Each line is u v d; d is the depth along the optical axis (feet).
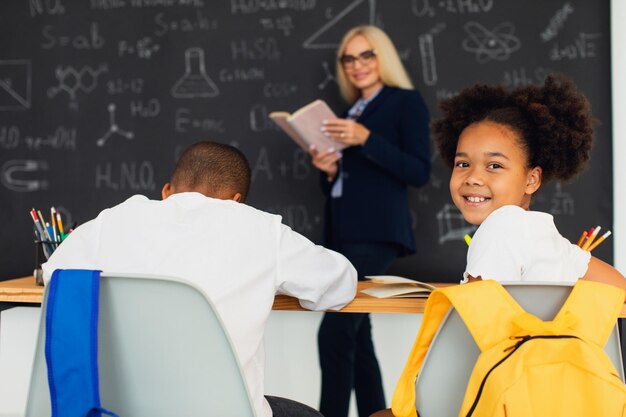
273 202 9.82
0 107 10.04
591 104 9.32
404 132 8.40
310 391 8.77
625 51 9.34
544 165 4.82
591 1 9.40
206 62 9.93
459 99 5.39
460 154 4.74
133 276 3.21
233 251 3.67
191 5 9.96
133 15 10.00
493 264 3.70
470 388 3.17
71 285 3.19
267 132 9.86
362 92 8.96
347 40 8.77
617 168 9.29
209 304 3.24
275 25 9.86
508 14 9.56
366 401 8.02
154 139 9.92
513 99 4.99
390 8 9.73
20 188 9.95
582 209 9.30
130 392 3.38
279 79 9.86
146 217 3.76
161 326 3.30
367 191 8.30
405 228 8.43
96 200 9.91
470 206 4.67
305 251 3.91
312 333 8.77
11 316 8.66
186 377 3.34
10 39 10.07
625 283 4.17
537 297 3.34
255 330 3.72
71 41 10.03
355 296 4.27
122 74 9.98
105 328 3.33
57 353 3.15
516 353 3.10
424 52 9.68
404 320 8.78
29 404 3.37
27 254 9.86
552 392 3.08
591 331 3.22
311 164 9.77
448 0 9.65
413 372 3.52
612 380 3.07
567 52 9.43
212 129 9.91
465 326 3.38
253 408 3.38
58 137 9.96
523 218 3.84
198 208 3.81
